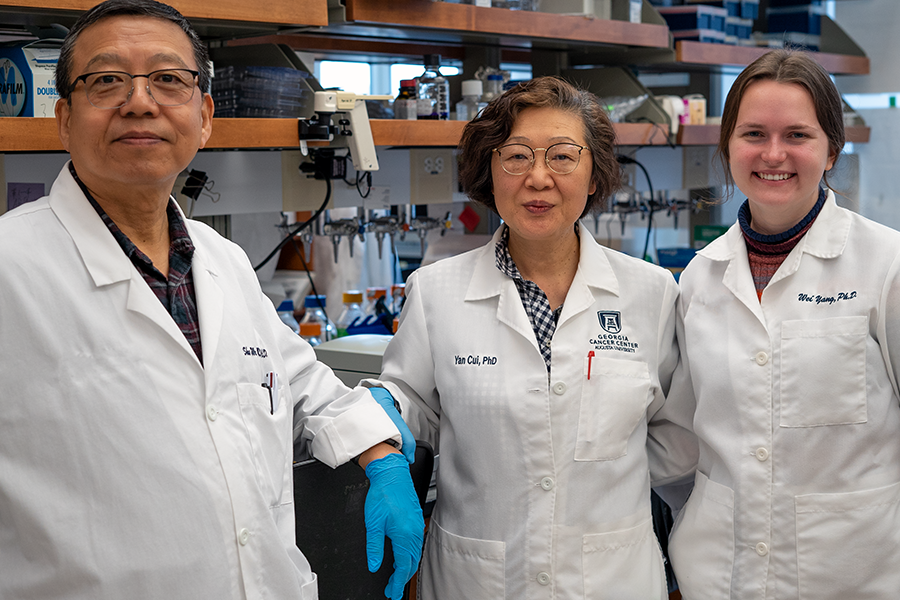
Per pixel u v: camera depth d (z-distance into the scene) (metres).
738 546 1.47
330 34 2.46
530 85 1.41
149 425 1.05
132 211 1.14
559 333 1.45
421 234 2.85
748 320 1.49
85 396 1.03
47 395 1.02
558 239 1.48
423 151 2.72
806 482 1.43
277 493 1.20
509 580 1.41
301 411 1.41
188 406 1.09
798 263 1.47
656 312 1.55
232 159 2.18
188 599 1.04
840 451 1.42
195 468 1.07
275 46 2.11
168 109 1.07
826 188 1.54
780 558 1.44
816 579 1.42
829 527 1.42
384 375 1.57
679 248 3.80
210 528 1.06
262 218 2.78
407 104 2.34
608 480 1.43
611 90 3.17
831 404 1.41
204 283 1.19
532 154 1.37
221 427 1.11
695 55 3.14
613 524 1.43
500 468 1.42
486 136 1.43
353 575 1.43
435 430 1.62
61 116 1.12
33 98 1.54
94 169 1.08
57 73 1.10
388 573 1.48
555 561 1.39
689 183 3.93
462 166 1.52
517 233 1.47
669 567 1.81
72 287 1.07
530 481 1.40
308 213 2.95
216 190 2.15
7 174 1.80
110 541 1.01
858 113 4.33
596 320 1.48
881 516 1.41
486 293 1.49
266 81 2.01
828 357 1.42
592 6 2.67
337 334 2.68
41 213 1.11
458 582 1.46
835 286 1.45
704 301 1.55
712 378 1.50
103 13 1.06
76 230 1.09
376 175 2.58
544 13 2.49
